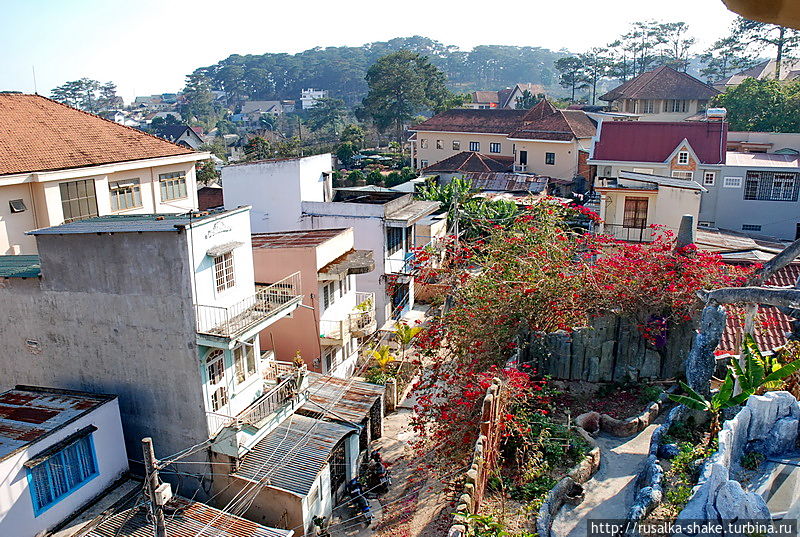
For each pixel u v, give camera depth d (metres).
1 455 13.70
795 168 34.47
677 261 15.65
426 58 98.62
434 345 18.64
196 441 16.86
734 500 8.50
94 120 29.09
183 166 30.92
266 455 17.34
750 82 54.16
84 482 15.56
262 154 81.56
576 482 12.26
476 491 11.45
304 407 19.64
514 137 56.72
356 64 190.25
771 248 29.31
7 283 17.88
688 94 63.00
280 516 16.14
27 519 14.05
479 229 36.81
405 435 21.61
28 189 23.66
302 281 23.27
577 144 54.59
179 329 16.17
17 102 27.28
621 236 29.48
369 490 18.33
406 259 31.19
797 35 67.38
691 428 13.01
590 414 14.34
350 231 26.44
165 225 15.88
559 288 16.38
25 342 18.22
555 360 16.42
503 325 16.48
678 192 28.11
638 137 38.34
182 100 183.88
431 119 68.19
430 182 46.50
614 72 112.31
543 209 19.08
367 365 26.27
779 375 12.08
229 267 17.31
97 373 17.50
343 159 84.06
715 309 13.11
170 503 15.71
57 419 15.40
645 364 16.02
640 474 11.91
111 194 27.02
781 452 10.56
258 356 18.91
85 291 16.95
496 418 12.91
